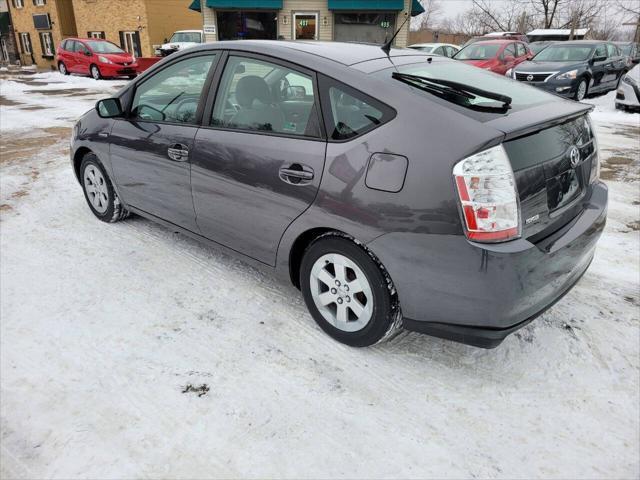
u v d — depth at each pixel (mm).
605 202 2672
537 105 2410
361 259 2369
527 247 2045
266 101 2701
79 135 4078
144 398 2266
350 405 2256
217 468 1925
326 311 2680
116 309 2949
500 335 2135
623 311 3002
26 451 1983
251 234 2871
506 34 19438
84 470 1903
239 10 18078
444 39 44531
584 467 1964
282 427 2125
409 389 2361
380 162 2201
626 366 2531
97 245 3795
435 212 2062
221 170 2871
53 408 2195
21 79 19922
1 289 3141
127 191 3768
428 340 2727
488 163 1978
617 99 11211
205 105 3025
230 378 2406
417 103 2197
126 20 25297
